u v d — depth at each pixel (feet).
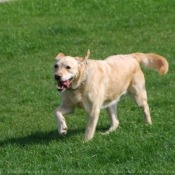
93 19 87.81
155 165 33.86
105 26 83.15
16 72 63.77
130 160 35.22
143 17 87.25
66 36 79.25
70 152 37.04
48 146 38.93
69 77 37.76
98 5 94.84
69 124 44.88
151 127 41.14
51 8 95.81
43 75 61.62
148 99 50.42
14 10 95.45
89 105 39.19
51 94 54.49
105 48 72.90
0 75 63.05
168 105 48.75
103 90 39.83
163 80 56.80
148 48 71.00
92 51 71.61
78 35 79.66
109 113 43.09
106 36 78.69
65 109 39.45
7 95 55.47
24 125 45.85
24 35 79.25
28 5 97.86
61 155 36.94
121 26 83.15
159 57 44.27
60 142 39.75
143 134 39.83
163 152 35.63
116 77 41.09
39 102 52.80
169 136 38.50
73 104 39.34
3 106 51.93
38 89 56.44
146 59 44.47
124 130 41.70
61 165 34.94
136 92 43.32
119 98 42.65
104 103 41.45
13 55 72.13
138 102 43.62
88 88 38.75
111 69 41.04
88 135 39.40
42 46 74.84
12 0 104.27
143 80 43.80
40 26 84.28
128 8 93.04
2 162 36.45
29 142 40.68
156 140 37.83
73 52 71.82
